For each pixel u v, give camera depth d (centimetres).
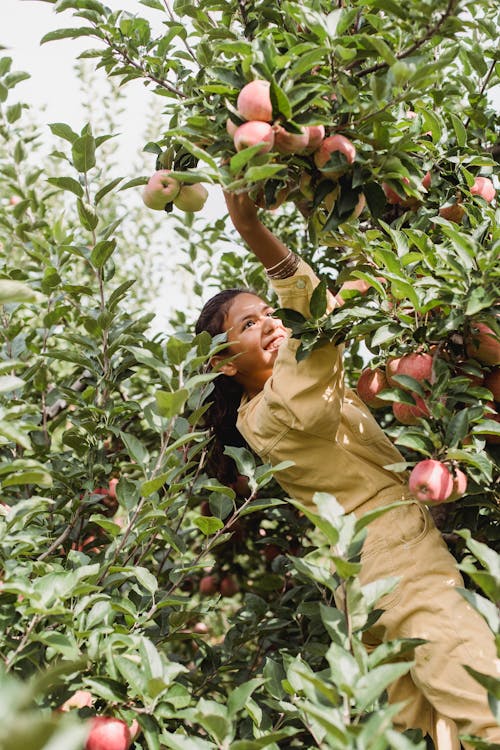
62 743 76
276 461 198
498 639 116
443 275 167
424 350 179
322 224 189
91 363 233
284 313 179
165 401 152
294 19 171
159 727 142
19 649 142
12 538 154
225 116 161
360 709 113
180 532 288
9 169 301
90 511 238
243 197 173
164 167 201
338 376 187
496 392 182
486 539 232
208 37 199
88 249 231
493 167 230
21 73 233
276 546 331
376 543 183
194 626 342
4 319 257
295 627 274
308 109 159
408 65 146
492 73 246
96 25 201
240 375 232
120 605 161
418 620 171
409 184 169
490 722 156
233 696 137
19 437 135
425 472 158
